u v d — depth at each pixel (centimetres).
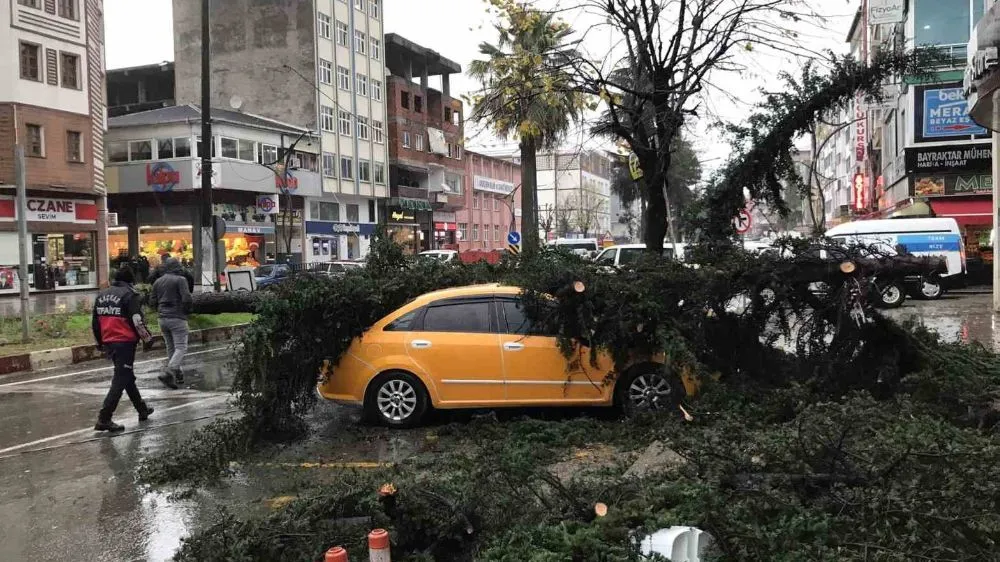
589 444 677
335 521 448
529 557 374
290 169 4256
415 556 420
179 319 1064
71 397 1020
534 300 772
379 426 791
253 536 418
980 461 407
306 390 793
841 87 885
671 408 720
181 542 439
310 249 4712
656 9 910
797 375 736
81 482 635
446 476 498
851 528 388
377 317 824
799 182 959
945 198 2958
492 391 766
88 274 3481
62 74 3312
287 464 668
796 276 725
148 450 734
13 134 3086
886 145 3900
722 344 766
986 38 982
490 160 7356
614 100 996
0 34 3052
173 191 3897
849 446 451
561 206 8025
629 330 739
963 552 357
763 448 448
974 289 2664
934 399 675
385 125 5506
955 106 2919
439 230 6306
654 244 973
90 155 3444
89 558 477
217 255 2041
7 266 3062
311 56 4784
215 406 942
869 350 745
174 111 4188
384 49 5538
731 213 950
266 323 741
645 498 421
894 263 721
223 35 4956
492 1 981
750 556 375
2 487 625
